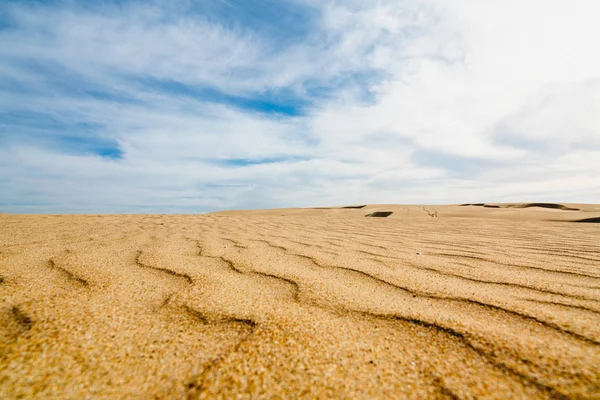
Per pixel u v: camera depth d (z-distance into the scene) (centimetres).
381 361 106
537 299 159
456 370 101
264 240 358
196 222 593
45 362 101
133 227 460
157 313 140
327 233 443
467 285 184
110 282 179
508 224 648
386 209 1358
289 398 89
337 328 129
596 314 139
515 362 103
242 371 100
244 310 146
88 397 88
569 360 103
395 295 168
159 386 93
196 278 193
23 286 166
